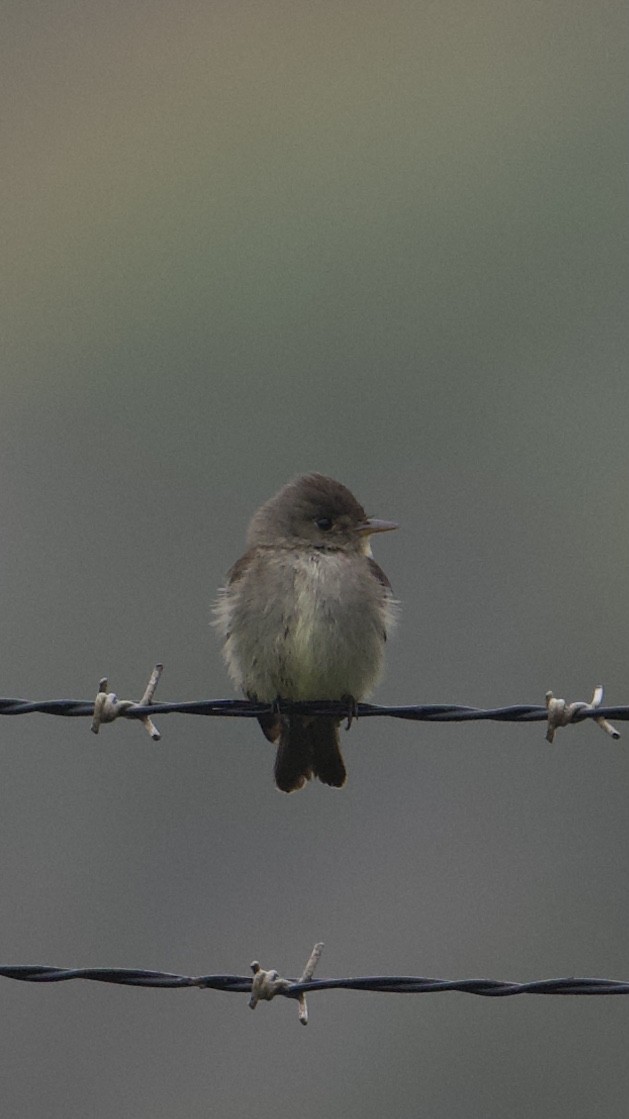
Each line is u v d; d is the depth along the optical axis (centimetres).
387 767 1634
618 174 2055
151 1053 1488
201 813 1594
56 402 2011
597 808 1617
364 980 768
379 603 1029
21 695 1711
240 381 1967
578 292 1986
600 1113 1380
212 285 2025
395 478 1920
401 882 1574
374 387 1955
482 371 1953
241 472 1930
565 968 1539
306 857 1580
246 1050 1473
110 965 1551
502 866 1587
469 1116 1395
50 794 1595
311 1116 1427
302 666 1012
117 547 1848
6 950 1551
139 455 1947
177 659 1728
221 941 1552
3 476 1920
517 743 1642
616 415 1919
